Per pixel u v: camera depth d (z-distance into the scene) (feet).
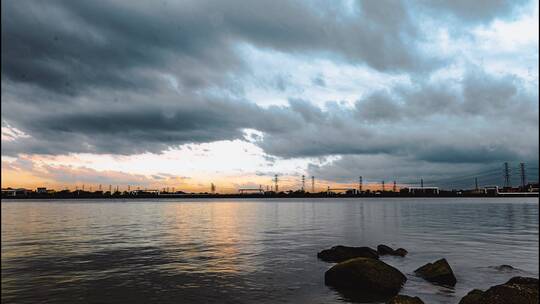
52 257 84.64
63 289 56.95
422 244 106.32
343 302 51.70
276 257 85.35
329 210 376.07
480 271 69.72
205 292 55.93
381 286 55.77
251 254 89.66
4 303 49.98
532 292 44.52
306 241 115.14
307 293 55.72
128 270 70.64
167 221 211.00
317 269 71.97
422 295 54.80
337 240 117.50
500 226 166.20
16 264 76.02
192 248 99.71
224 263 78.07
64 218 235.20
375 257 81.46
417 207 457.27
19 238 122.31
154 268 72.69
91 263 77.66
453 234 133.28
